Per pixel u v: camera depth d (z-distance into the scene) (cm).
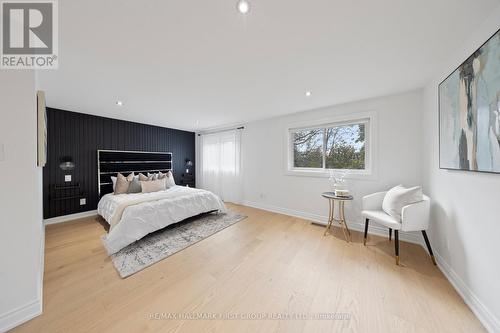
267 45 154
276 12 118
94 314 135
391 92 258
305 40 147
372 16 122
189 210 317
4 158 120
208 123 455
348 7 115
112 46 151
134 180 369
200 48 157
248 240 261
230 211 403
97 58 169
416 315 135
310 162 361
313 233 286
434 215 211
